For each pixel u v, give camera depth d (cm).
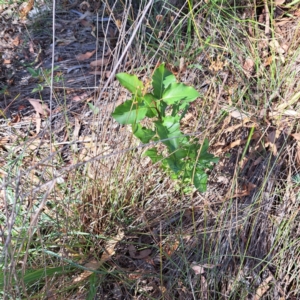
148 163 173
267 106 183
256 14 214
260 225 164
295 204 163
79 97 214
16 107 217
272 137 173
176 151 138
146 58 183
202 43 201
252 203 167
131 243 166
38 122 208
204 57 204
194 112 187
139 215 169
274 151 171
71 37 251
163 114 137
